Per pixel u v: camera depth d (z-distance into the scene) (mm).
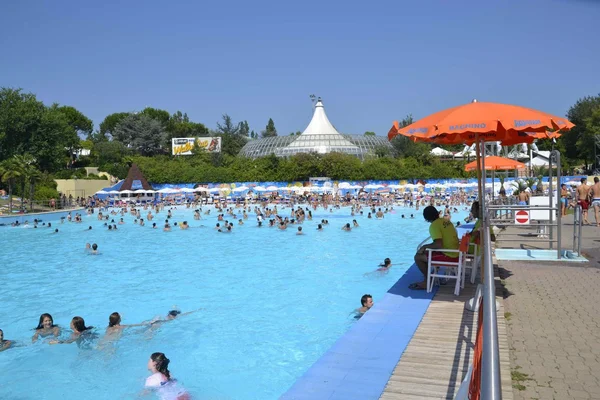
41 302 11961
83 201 52219
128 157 71312
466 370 5152
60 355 8117
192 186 62469
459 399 3359
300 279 13992
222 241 23500
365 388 4805
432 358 5512
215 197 57812
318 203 49781
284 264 16672
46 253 20328
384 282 13383
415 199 51938
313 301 11344
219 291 12656
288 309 10664
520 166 19156
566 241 14914
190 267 16469
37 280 14672
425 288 8852
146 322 9852
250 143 91750
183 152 83312
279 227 28578
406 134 7328
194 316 10258
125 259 18484
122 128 94812
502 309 7355
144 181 57469
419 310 7445
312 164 64375
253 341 8578
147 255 19422
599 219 20719
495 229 18516
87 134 102562
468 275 9758
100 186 62062
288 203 52156
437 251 8695
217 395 6477
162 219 37375
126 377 7180
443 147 92812
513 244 14750
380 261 17000
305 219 34469
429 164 69938
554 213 15258
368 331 6496
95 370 7473
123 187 56031
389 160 67562
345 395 4664
